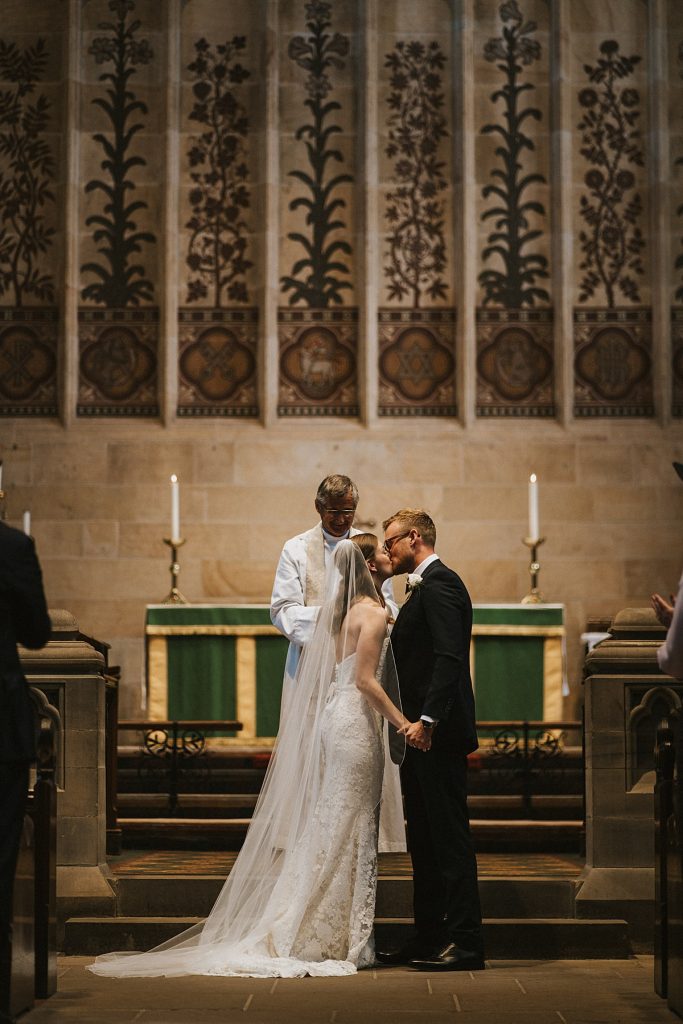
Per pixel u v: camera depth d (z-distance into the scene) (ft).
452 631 18.85
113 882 21.39
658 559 35.68
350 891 19.16
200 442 35.83
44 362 36.24
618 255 36.81
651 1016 15.62
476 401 36.29
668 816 17.04
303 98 37.17
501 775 29.37
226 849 27.02
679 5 37.37
